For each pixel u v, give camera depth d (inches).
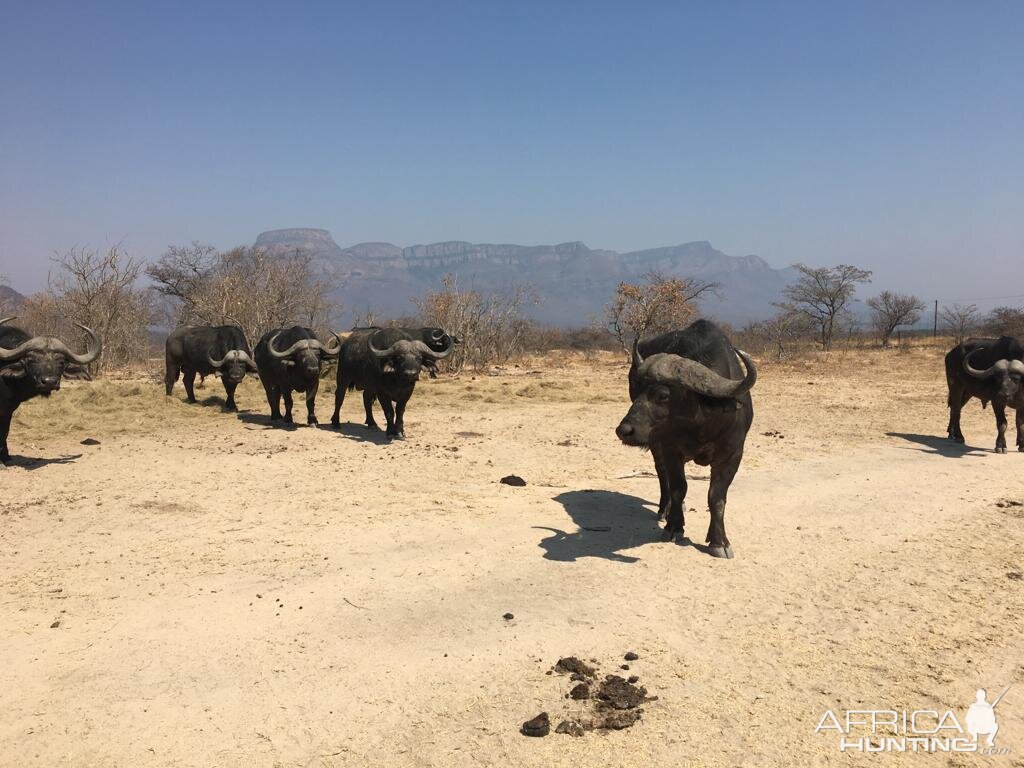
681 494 313.6
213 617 235.8
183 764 160.7
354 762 162.1
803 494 411.2
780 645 219.8
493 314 1453.0
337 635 224.5
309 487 413.1
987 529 347.3
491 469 468.4
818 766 159.5
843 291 2359.7
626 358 1747.0
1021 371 514.3
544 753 164.7
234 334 705.6
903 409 780.6
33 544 305.9
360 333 625.9
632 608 247.4
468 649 216.4
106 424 614.5
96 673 198.5
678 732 172.9
